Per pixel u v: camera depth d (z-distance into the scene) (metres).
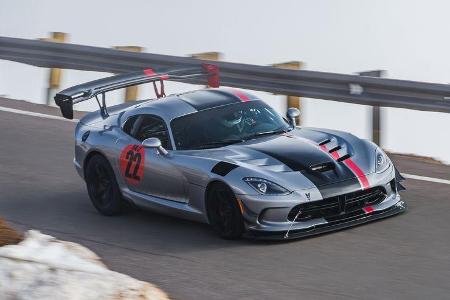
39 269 11.62
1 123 25.69
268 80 24.58
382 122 22.72
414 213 16.53
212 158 16.12
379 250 14.52
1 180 20.91
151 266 14.45
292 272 13.71
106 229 17.14
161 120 17.56
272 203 14.99
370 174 15.73
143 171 17.30
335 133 16.98
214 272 13.93
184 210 16.53
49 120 26.03
